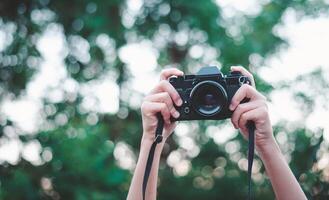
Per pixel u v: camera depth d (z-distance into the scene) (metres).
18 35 3.22
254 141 1.13
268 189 4.32
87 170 2.71
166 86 1.20
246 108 1.14
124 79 3.72
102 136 2.94
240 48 3.74
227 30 3.77
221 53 3.76
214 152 4.65
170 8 3.57
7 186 2.65
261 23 3.97
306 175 2.63
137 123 3.86
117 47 3.45
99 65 3.52
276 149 1.13
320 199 2.56
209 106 1.19
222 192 4.79
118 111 3.79
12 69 3.21
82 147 2.77
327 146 3.00
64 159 2.73
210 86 1.18
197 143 4.57
